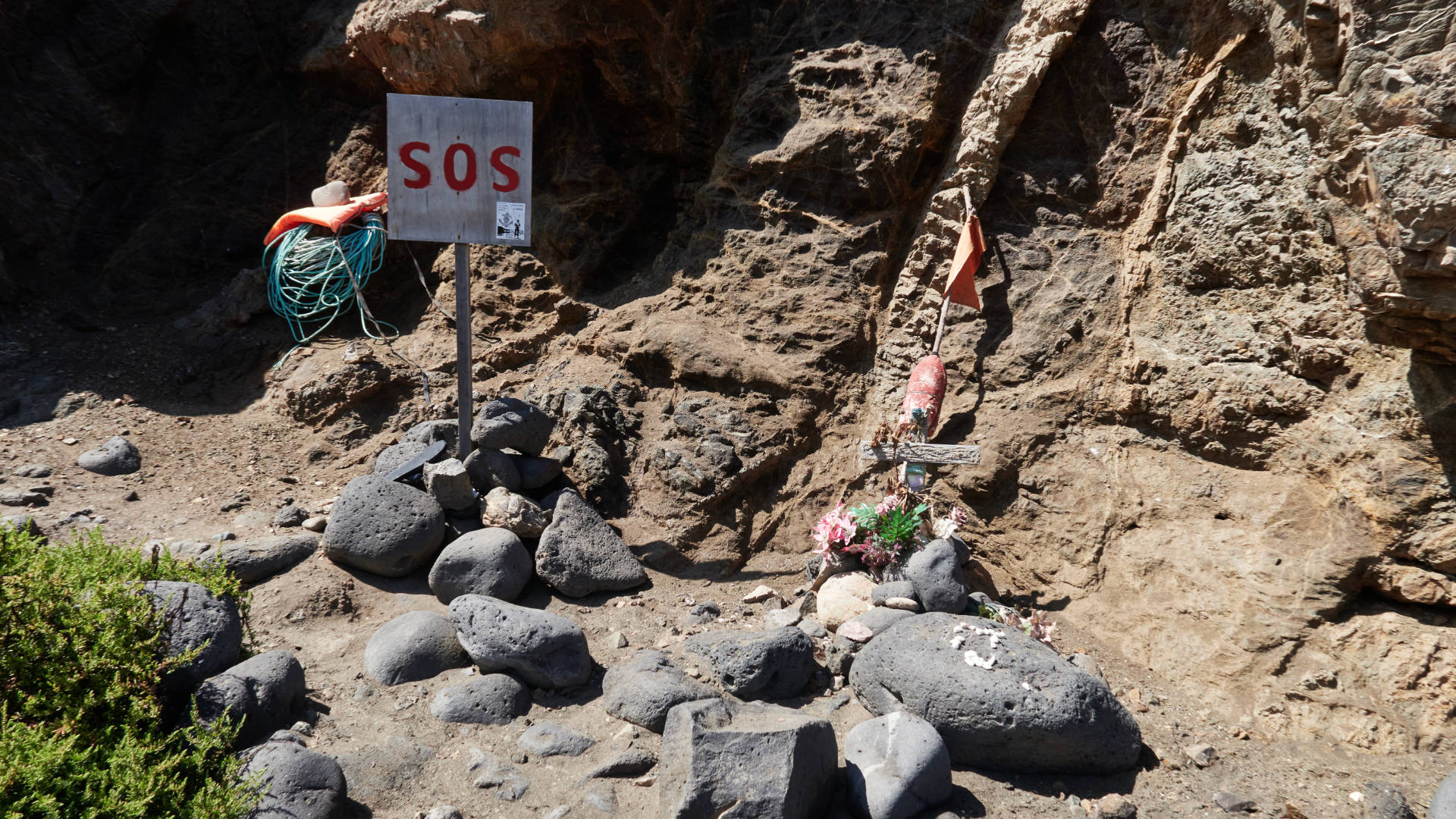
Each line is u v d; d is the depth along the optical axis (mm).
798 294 5691
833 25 5754
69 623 3064
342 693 3795
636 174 6457
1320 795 3461
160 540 4715
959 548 4598
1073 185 5203
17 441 5562
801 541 5176
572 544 4695
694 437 5402
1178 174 4910
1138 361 4812
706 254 6035
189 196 7406
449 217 4734
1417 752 3629
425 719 3691
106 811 2658
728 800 3047
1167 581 4402
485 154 4719
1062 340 5043
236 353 6602
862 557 4586
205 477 5457
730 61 6016
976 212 5344
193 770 3021
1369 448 4016
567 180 6422
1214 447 4598
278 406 6059
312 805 3029
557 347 6223
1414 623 3902
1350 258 3900
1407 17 3463
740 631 4285
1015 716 3418
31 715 2904
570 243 6402
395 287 7059
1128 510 4656
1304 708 3867
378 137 7297
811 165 5707
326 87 7441
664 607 4656
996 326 5234
